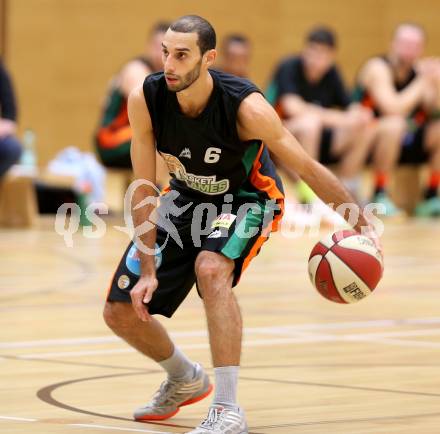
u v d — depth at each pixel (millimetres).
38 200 25500
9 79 22641
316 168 7566
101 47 35219
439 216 27031
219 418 7004
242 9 36594
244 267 7477
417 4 38562
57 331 11391
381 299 14016
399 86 25578
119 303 7711
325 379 8898
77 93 35125
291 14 37281
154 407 7773
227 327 7129
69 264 17641
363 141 24641
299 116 24109
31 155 25953
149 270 7516
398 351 10227
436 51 38469
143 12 35469
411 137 26000
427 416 7535
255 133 7402
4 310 12820
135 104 7570
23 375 9070
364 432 7082
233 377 7098
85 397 8258
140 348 7895
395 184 27672
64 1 34812
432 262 18125
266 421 7441
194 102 7375
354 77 38000
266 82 37094
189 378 7898
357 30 38000
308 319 12312
